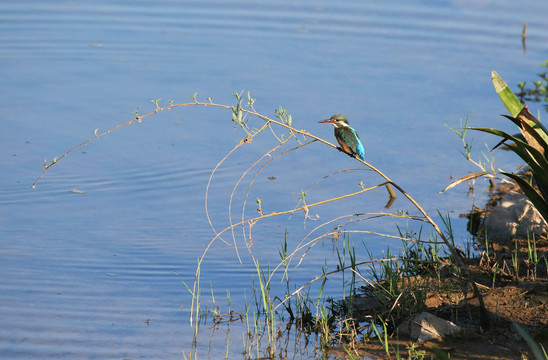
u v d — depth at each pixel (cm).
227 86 1738
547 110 1638
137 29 2144
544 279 946
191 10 2311
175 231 1160
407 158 1437
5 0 2345
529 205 1172
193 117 1611
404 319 881
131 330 881
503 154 1462
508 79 1831
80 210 1222
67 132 1500
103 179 1337
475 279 973
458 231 1181
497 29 2139
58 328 877
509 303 880
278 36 2105
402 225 1201
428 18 2227
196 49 1998
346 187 1338
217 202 1265
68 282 995
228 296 965
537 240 1113
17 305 930
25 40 2025
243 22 2211
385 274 1008
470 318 866
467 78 1830
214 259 1078
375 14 2259
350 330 877
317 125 1547
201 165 1399
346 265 1070
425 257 1062
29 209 1218
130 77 1797
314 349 839
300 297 973
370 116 1600
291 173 1384
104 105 1630
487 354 789
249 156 1446
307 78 1802
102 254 1078
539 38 2067
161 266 1051
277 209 1245
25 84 1741
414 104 1667
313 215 1229
